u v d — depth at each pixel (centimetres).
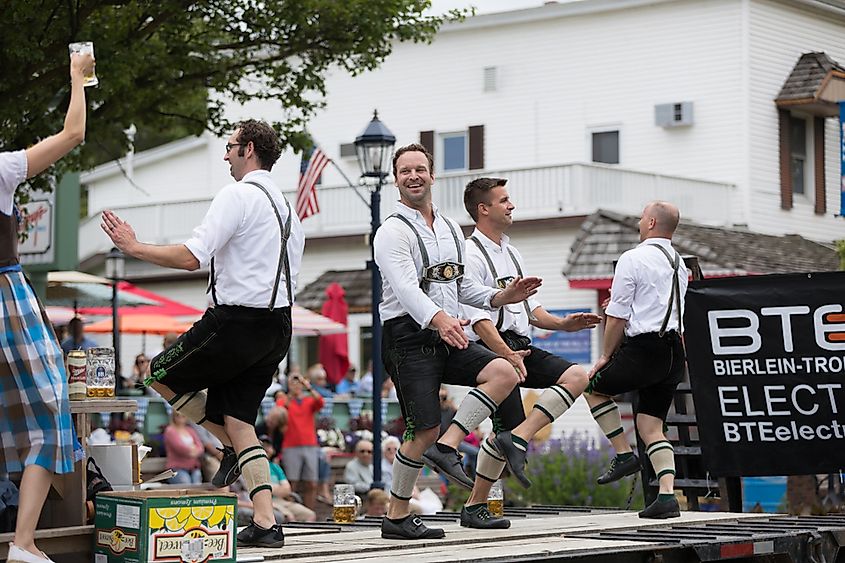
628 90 3466
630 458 988
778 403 1084
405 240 791
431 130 3734
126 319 2670
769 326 1088
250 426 747
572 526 882
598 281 2903
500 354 811
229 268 733
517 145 3612
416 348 794
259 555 666
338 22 1784
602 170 3209
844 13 3550
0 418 597
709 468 1097
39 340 599
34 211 3120
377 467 1775
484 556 667
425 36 1898
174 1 1684
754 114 3331
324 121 3881
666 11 3416
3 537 609
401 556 673
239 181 754
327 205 3647
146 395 2255
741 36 3319
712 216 3291
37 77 1628
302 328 2741
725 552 761
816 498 1617
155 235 3881
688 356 1105
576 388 882
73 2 1619
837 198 3572
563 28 3553
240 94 1914
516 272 923
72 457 606
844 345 1073
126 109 1789
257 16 1770
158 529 604
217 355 732
